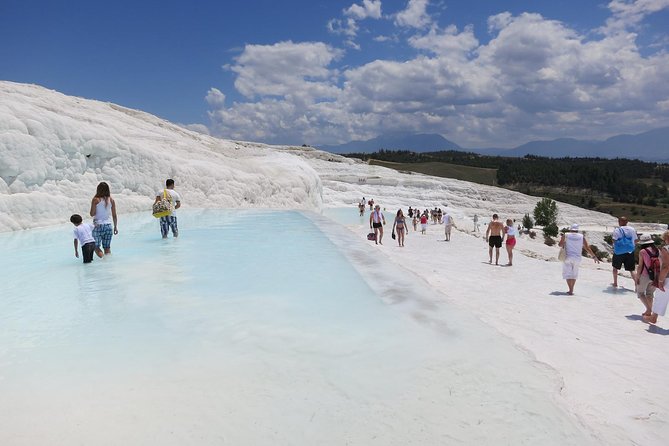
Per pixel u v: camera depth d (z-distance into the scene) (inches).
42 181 580.7
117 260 354.0
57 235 480.1
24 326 205.2
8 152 534.0
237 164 1137.4
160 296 254.2
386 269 347.6
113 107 1427.2
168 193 462.9
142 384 149.0
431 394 145.6
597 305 341.4
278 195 1154.7
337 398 141.5
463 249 684.1
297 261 362.3
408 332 204.5
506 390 149.7
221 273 313.6
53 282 284.0
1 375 155.0
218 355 173.8
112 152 723.4
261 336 195.0
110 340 188.4
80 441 116.1
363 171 2977.4
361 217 1390.3
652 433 150.6
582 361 221.1
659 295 289.0
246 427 124.0
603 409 169.0
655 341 256.8
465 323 219.8
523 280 438.3
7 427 122.5
